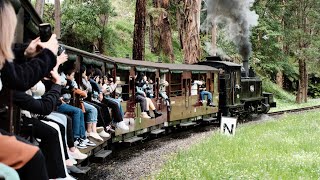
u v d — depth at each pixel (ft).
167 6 117.60
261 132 59.52
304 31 144.25
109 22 131.03
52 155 16.56
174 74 63.57
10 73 8.43
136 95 48.65
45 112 12.12
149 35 134.92
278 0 147.02
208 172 31.35
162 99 57.26
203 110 73.72
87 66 34.53
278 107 130.11
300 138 51.19
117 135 42.19
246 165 34.68
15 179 7.43
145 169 37.50
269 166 33.65
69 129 23.00
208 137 56.08
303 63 147.64
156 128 56.18
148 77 54.49
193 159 37.55
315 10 142.61
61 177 16.66
